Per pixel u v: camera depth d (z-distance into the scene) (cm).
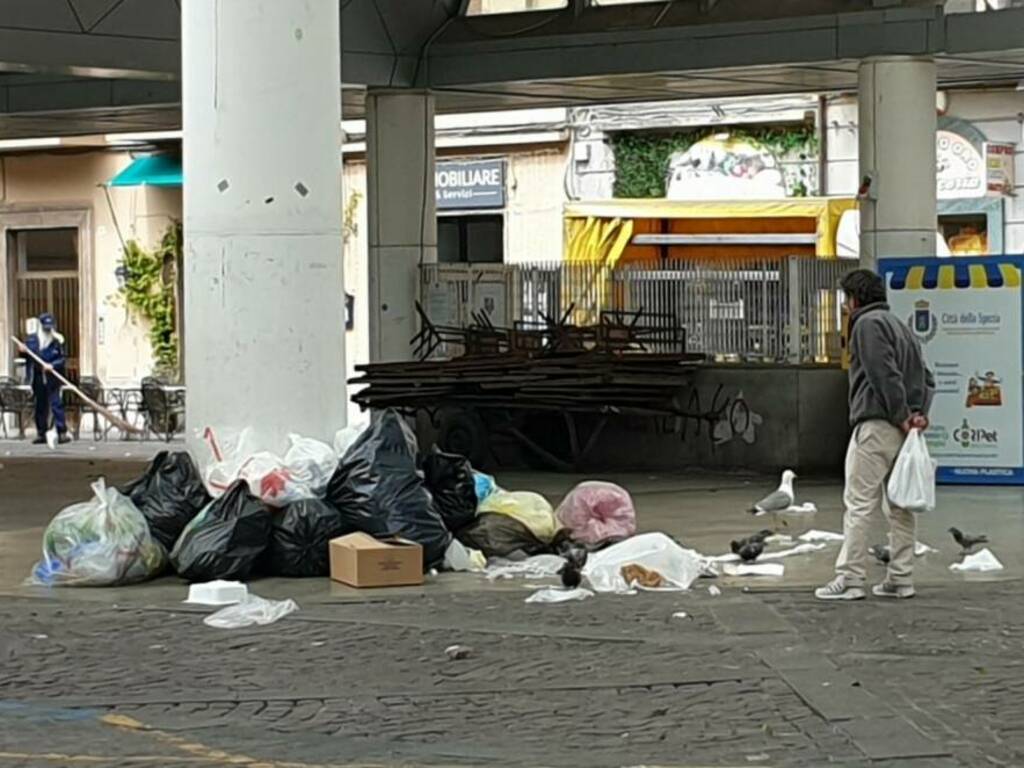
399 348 3016
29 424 4203
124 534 1692
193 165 1856
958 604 1527
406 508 1731
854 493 1545
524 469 2797
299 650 1372
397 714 1155
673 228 3684
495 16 2923
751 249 3612
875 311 1536
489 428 2784
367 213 3059
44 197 4341
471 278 2964
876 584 1636
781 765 1013
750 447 2712
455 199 3881
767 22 2678
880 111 2614
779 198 3572
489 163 3844
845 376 2653
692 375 2738
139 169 4203
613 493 1892
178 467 1800
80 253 4312
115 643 1410
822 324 2719
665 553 1653
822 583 1644
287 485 1738
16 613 1552
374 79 2923
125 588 1681
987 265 2412
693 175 3656
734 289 2758
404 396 2738
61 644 1409
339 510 1748
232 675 1283
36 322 3909
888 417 1525
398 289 3005
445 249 3944
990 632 1400
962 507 2205
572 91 3039
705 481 2598
